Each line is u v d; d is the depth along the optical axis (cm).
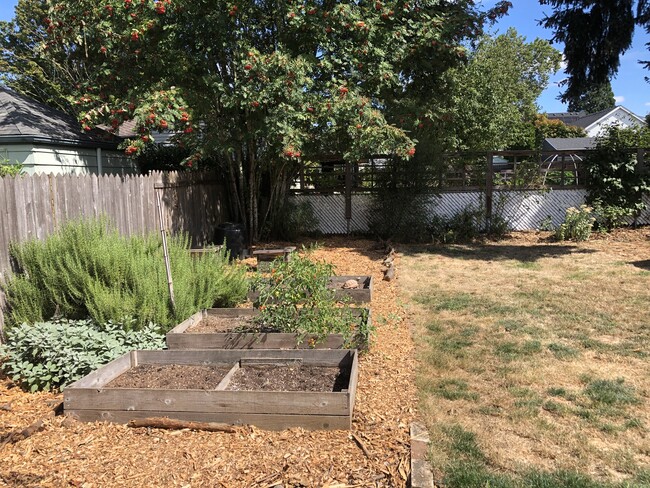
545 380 389
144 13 843
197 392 316
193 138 917
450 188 1273
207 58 912
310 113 891
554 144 2892
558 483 255
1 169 610
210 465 275
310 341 427
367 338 448
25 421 330
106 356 398
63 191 546
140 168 1280
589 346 465
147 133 784
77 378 380
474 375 402
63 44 1013
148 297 475
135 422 317
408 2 949
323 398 308
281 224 1205
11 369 412
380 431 309
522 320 551
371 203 1263
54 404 356
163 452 288
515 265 886
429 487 248
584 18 885
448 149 1566
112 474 268
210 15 859
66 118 1152
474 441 299
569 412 335
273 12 939
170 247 580
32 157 891
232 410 314
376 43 952
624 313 568
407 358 442
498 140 1969
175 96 801
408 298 659
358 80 987
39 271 470
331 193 1311
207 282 566
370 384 381
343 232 1316
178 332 468
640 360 428
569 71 956
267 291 457
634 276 759
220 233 942
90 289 448
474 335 504
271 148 991
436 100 1099
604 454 283
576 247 1067
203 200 1019
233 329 487
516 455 284
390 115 1029
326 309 436
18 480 263
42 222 510
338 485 256
